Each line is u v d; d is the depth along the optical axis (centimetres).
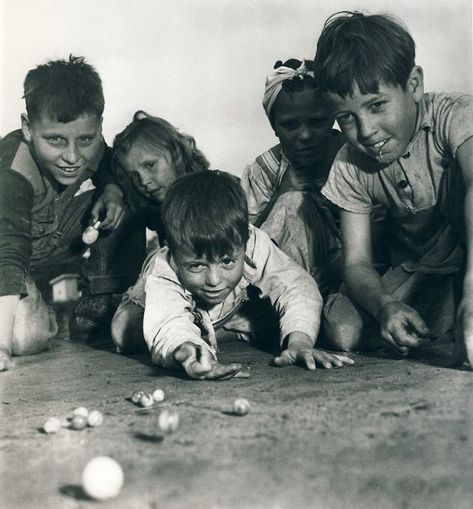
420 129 197
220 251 181
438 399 140
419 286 217
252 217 275
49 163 242
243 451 112
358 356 200
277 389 155
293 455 109
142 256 270
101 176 264
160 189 258
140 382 173
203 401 147
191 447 115
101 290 264
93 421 132
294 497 94
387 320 186
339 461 106
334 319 211
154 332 182
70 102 236
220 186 186
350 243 215
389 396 144
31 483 105
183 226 180
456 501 92
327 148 258
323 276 245
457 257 214
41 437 127
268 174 269
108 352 233
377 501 93
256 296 221
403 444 112
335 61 185
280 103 256
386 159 198
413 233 220
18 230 229
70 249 269
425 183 203
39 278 320
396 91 187
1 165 237
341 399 143
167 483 100
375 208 217
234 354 213
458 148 189
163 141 257
